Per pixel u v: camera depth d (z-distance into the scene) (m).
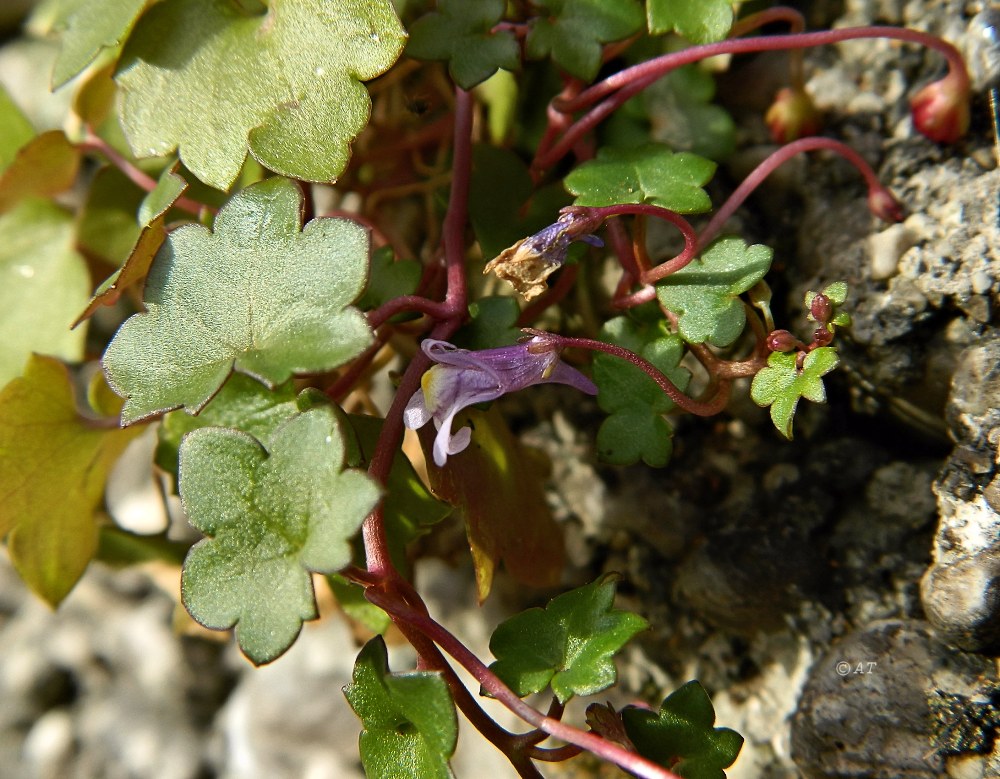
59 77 0.13
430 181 0.15
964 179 0.13
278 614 0.11
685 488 0.14
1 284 0.15
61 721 0.16
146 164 0.15
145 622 0.16
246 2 0.13
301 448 0.12
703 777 0.12
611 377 0.13
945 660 0.12
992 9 0.13
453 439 0.12
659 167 0.13
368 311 0.13
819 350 0.12
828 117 0.14
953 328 0.13
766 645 0.14
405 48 0.13
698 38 0.13
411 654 0.15
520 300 0.14
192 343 0.12
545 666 0.12
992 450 0.12
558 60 0.13
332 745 0.15
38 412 0.13
